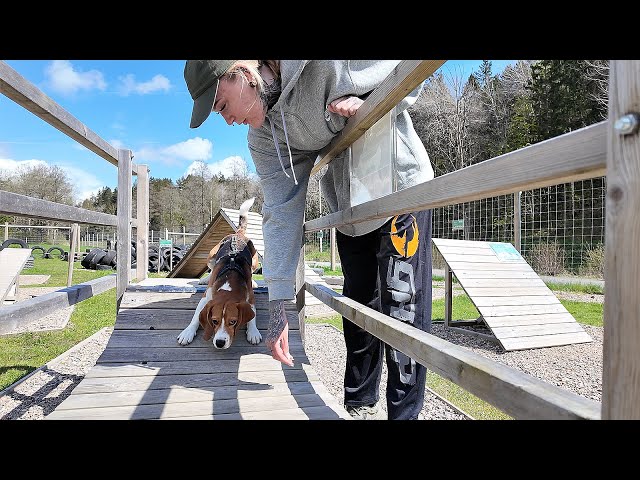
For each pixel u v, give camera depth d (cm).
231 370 243
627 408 61
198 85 172
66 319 634
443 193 117
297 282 346
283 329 205
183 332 280
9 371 395
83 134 266
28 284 1077
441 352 114
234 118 191
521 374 91
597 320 666
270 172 225
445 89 2289
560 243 1090
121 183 355
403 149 209
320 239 1988
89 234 3344
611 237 63
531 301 587
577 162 72
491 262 650
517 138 2019
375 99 167
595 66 1738
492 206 1269
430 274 219
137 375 232
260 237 717
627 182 61
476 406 323
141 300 326
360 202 221
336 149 234
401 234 211
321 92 194
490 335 557
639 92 60
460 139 2220
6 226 1797
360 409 241
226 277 318
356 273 246
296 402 205
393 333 149
